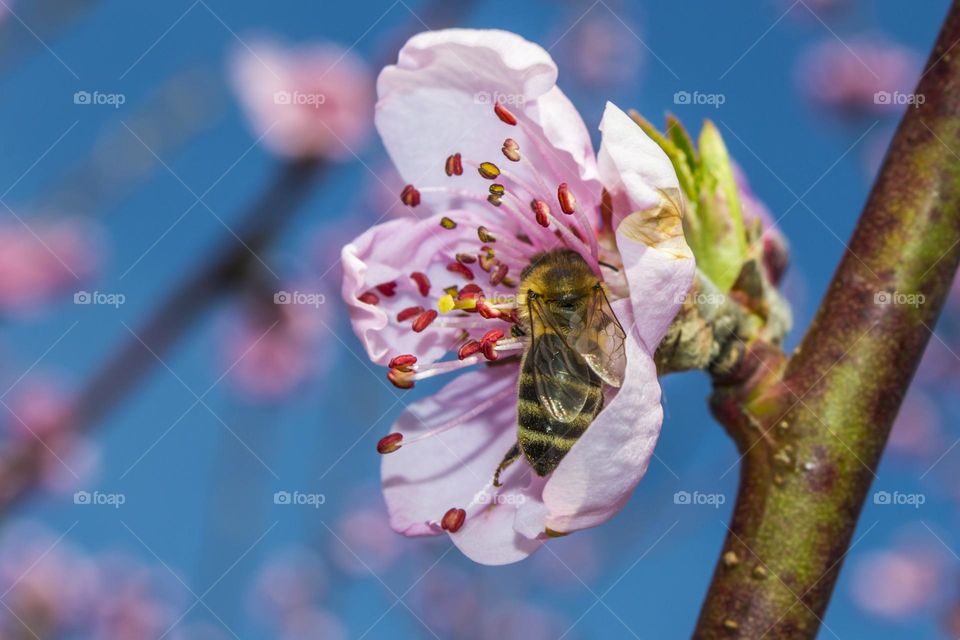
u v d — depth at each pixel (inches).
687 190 4.5
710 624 4.4
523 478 4.6
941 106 4.4
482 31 4.4
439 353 4.7
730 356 4.4
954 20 4.4
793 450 4.4
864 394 4.4
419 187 4.6
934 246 4.4
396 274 4.6
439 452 4.6
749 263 4.5
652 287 4.2
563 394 4.5
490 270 4.7
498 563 4.5
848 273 4.4
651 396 4.2
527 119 4.5
